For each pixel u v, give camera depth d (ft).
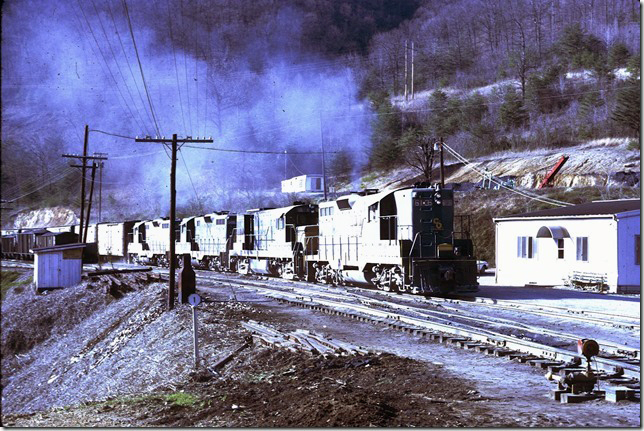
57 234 196.95
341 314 76.18
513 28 545.44
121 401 44.68
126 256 228.63
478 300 89.71
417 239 92.68
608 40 386.93
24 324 119.85
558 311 75.66
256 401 39.37
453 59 532.73
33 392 84.43
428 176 191.11
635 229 109.19
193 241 181.88
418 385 39.06
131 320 101.91
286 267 134.41
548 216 123.44
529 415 31.78
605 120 277.03
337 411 32.42
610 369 40.24
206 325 75.15
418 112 410.93
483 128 329.52
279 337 59.52
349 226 108.88
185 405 40.63
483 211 207.82
